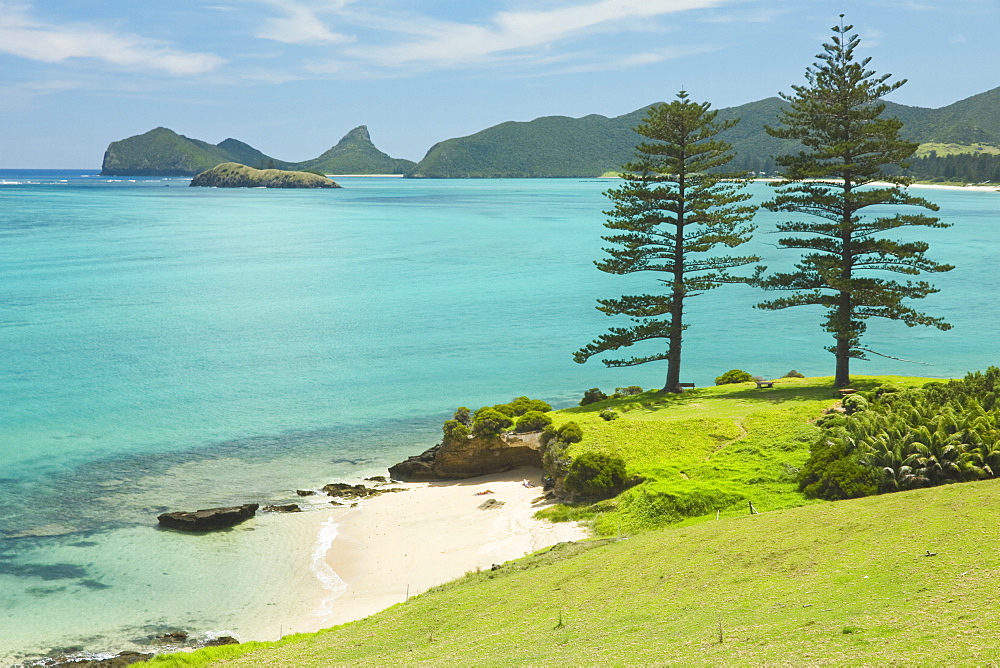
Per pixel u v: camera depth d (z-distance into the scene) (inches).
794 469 1438.2
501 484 1784.0
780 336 3644.2
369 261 5900.6
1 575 1317.7
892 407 1556.3
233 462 1932.8
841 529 949.8
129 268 5315.0
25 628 1141.1
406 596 1206.3
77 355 3009.4
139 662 963.3
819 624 690.2
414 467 1872.5
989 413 1347.2
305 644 965.8
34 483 1758.1
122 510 1614.2
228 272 5251.0
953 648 583.2
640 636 759.7
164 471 1856.5
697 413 1875.0
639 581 942.4
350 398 2524.6
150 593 1256.8
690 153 2210.9
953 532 852.0
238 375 2780.5
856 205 2027.6
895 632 637.9
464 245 6934.1
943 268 1937.7
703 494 1360.7
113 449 2004.2
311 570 1343.5
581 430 1754.4
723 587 858.8
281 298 4357.8
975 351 3294.8
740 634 705.0
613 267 2260.1
